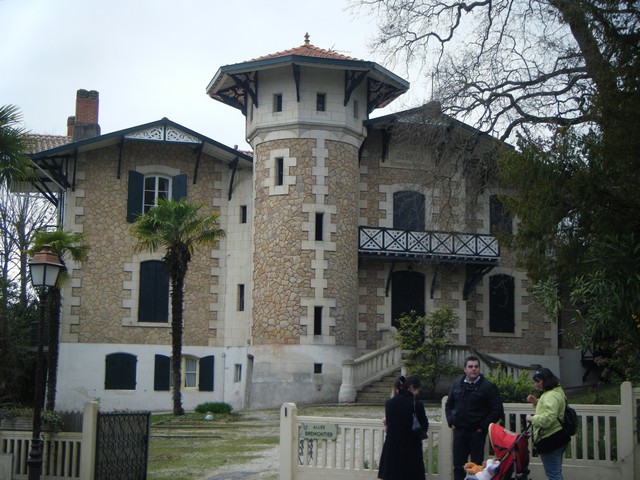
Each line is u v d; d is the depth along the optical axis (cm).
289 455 1193
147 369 3047
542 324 3222
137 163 3111
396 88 3083
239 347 3086
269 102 2961
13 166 1667
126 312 3050
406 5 2264
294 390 2806
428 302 3092
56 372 2850
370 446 1175
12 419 1352
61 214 3070
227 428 2216
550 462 1028
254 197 3011
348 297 2917
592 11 1291
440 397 2741
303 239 2873
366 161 3086
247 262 3117
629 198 1181
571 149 1271
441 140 2283
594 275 1144
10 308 2931
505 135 2084
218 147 3086
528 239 1380
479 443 1073
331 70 2939
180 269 2627
